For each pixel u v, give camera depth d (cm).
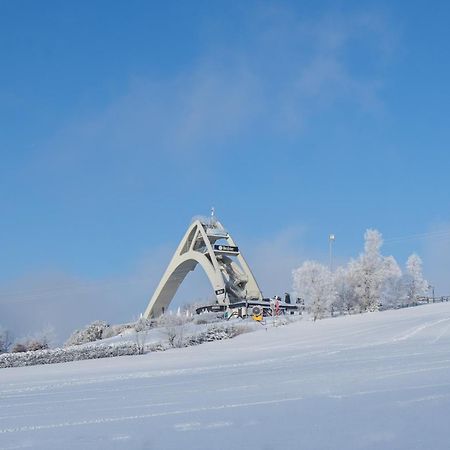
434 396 1049
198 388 1465
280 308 9025
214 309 9656
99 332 8356
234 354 3338
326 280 6425
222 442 790
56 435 918
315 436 788
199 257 10825
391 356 2011
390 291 7250
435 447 696
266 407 1063
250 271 10862
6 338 7712
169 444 799
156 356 3847
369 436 768
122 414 1100
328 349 2877
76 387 1764
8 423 1077
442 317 4434
